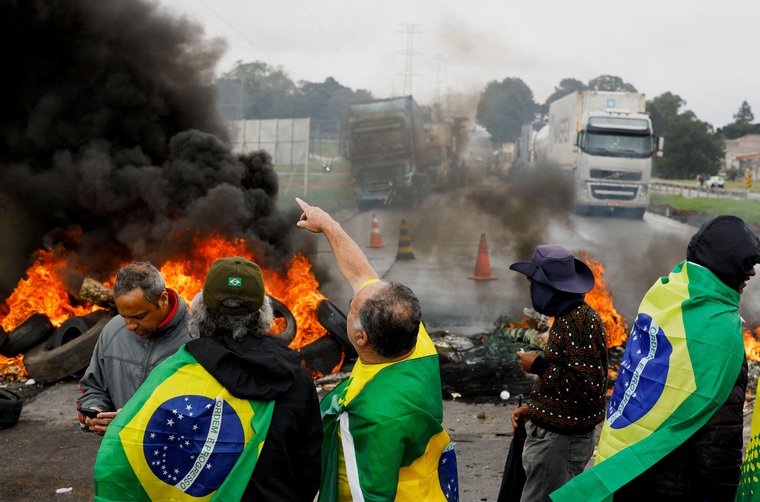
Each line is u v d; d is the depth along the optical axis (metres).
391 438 2.56
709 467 2.77
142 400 2.45
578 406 3.58
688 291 2.88
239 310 2.50
